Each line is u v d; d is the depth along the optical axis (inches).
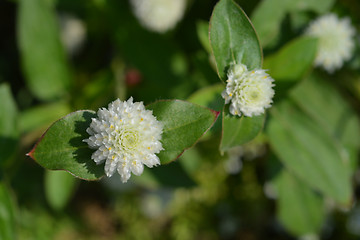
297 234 12.1
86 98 11.8
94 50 13.2
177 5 11.0
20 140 10.3
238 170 14.0
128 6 11.8
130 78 11.9
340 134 11.2
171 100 7.4
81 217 14.2
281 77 9.5
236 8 7.7
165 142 7.4
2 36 13.5
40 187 13.1
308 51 9.3
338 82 11.6
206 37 9.9
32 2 10.9
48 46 11.3
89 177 7.3
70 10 12.5
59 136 7.3
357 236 14.1
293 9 10.6
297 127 10.3
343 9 11.7
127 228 14.6
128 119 7.3
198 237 14.6
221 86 8.8
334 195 10.1
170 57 11.7
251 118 7.9
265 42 10.5
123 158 7.3
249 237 14.7
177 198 14.3
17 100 13.1
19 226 12.4
